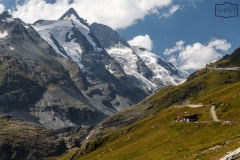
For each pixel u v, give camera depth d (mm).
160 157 130625
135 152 168000
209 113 167000
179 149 128625
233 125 133625
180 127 168375
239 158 73000
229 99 184500
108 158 189625
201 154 103375
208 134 136625
